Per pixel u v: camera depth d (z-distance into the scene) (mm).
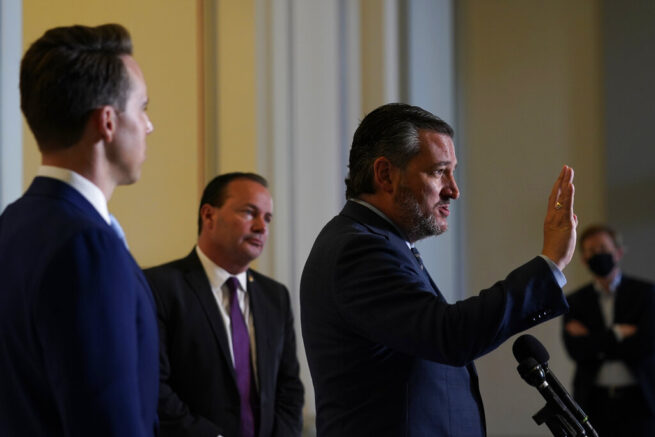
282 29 5559
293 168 5500
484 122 6816
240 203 3479
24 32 4898
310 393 5355
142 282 1701
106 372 1496
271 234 5488
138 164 1735
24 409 1551
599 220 6711
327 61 5605
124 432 1499
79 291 1500
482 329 1923
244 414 3361
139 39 5309
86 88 1649
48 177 1656
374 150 2311
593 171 6738
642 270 6570
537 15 6832
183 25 5469
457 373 2252
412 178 2268
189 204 5398
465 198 6801
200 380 3295
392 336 2016
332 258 2174
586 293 5520
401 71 5992
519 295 1953
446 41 6363
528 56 6824
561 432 2121
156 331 1701
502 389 6609
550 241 2047
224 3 5566
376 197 2320
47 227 1563
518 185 6770
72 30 1682
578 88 6766
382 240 2160
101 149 1687
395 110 2320
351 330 2137
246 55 5562
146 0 5340
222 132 5516
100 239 1549
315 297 2213
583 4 6777
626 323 5344
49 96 1639
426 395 2158
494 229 6770
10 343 1559
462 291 6730
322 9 5625
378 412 2125
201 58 5492
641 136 6613
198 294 3396
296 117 5535
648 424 5223
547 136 6766
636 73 6637
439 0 6297
